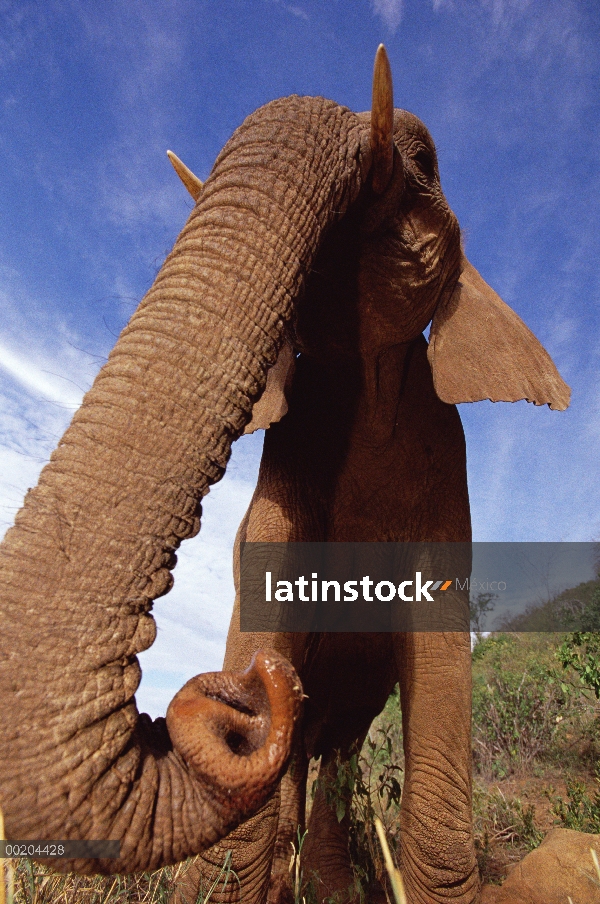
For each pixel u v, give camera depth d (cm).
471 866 364
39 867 303
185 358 217
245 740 192
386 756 453
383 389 404
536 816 634
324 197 282
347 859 475
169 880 353
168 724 188
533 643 1040
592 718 798
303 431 412
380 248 352
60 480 194
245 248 247
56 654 176
